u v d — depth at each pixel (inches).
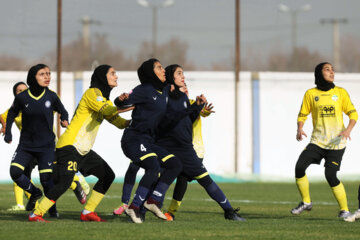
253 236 958.4
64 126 1262.3
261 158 3540.8
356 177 3353.8
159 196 1153.4
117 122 1175.6
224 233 989.8
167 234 968.3
